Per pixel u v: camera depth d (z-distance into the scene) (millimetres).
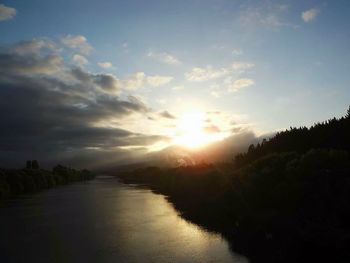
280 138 136750
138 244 59406
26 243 60781
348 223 53656
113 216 90375
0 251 55562
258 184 79500
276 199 72438
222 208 88438
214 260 49344
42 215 92938
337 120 115625
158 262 49031
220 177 123438
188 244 58844
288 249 50500
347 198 57406
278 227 61594
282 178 77500
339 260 44312
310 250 48969
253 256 50156
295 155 90000
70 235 67125
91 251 55188
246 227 67938
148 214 93312
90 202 123938
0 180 150125
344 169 67500
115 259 50594
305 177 72125
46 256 52531
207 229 71000
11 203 123250
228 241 60062
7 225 78375
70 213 96312
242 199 85312
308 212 60969
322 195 62500
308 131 123625
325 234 51812
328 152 77562
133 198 138375
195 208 101000
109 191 179125
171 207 107500
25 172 192875
